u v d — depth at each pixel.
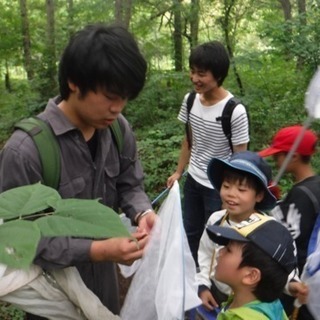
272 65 8.51
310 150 2.41
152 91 9.88
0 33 16.25
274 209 2.36
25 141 1.62
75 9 13.80
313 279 2.08
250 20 11.73
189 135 3.70
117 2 11.50
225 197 2.29
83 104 1.51
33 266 1.50
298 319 2.26
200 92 3.41
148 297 1.60
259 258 1.69
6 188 1.60
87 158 1.73
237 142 3.39
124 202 2.04
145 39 14.35
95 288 1.93
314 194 2.25
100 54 1.41
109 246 1.51
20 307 1.54
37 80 12.72
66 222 0.83
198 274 2.38
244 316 1.67
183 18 13.41
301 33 7.41
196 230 3.75
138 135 8.60
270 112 7.42
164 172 6.01
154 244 1.60
